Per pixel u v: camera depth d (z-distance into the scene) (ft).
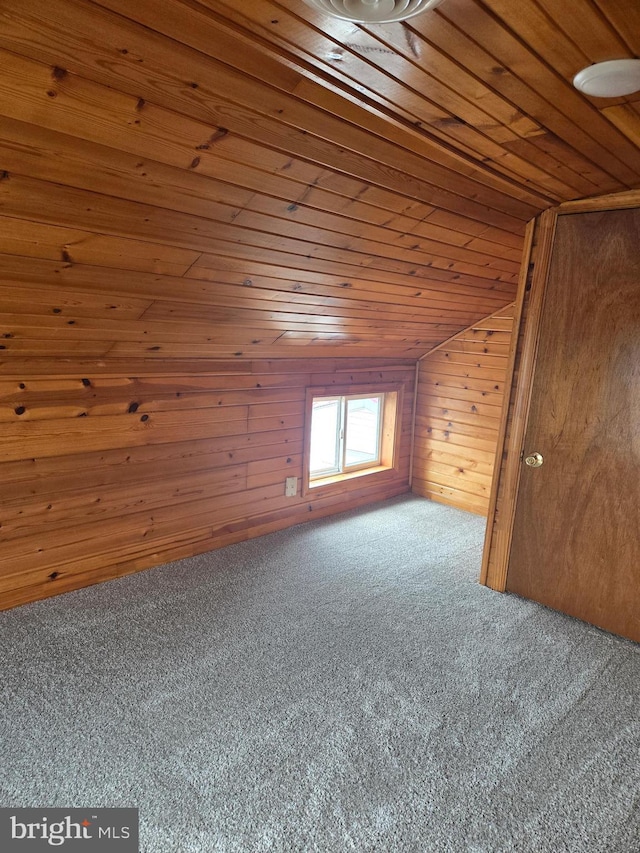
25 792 4.94
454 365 13.15
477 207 7.25
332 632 7.79
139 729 5.76
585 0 3.26
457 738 5.88
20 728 5.70
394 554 10.57
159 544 9.59
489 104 4.66
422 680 6.83
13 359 7.22
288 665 6.99
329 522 12.10
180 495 9.69
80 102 3.95
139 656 7.02
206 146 4.70
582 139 5.36
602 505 7.94
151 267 6.09
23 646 7.10
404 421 13.97
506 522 8.98
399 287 8.93
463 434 13.17
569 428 8.13
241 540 10.87
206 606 8.32
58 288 5.96
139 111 4.18
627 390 7.50
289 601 8.61
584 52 3.83
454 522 12.41
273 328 8.93
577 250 7.70
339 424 13.00
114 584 8.87
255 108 4.48
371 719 6.10
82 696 6.22
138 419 8.82
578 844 4.70
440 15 3.43
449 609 8.58
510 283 10.68
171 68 3.91
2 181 4.35
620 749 5.83
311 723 5.99
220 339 8.71
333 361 11.73
